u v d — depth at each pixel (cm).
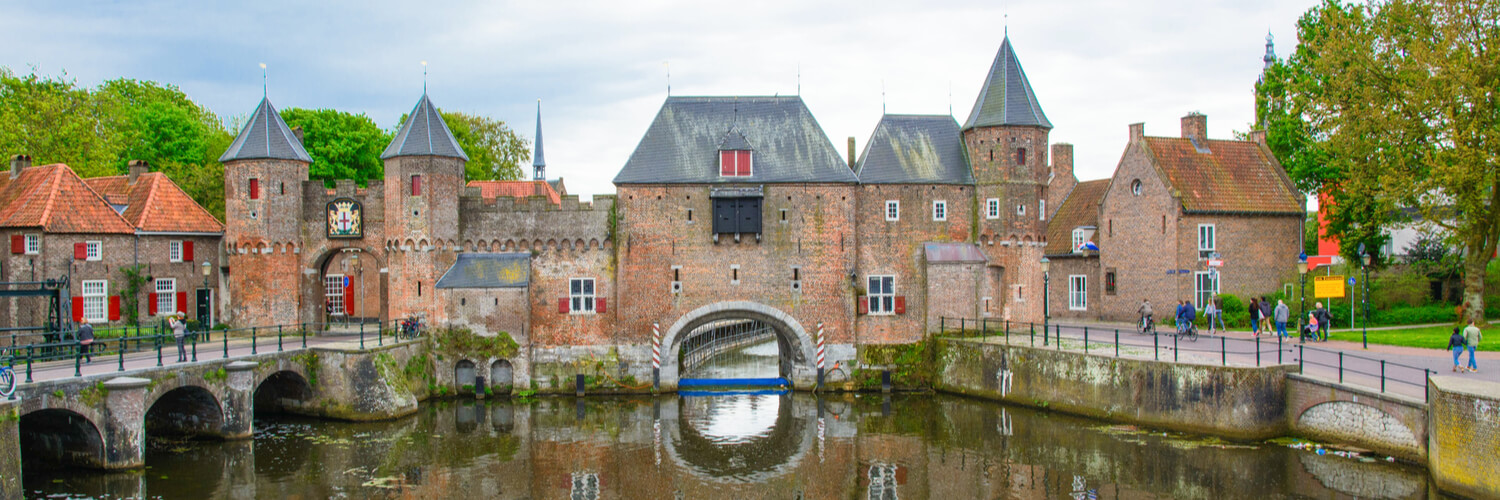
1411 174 3616
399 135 3856
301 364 3225
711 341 5344
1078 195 5262
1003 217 3972
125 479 2428
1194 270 4169
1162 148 4369
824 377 3853
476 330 3772
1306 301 4025
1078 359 3203
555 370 3825
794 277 3850
